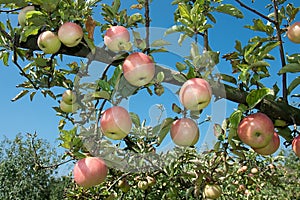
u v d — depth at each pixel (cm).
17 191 1410
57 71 259
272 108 184
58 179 1428
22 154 1431
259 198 460
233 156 288
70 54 192
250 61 191
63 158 293
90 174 179
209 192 269
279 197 634
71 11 193
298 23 201
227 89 181
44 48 187
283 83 191
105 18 203
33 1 183
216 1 212
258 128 170
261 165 383
